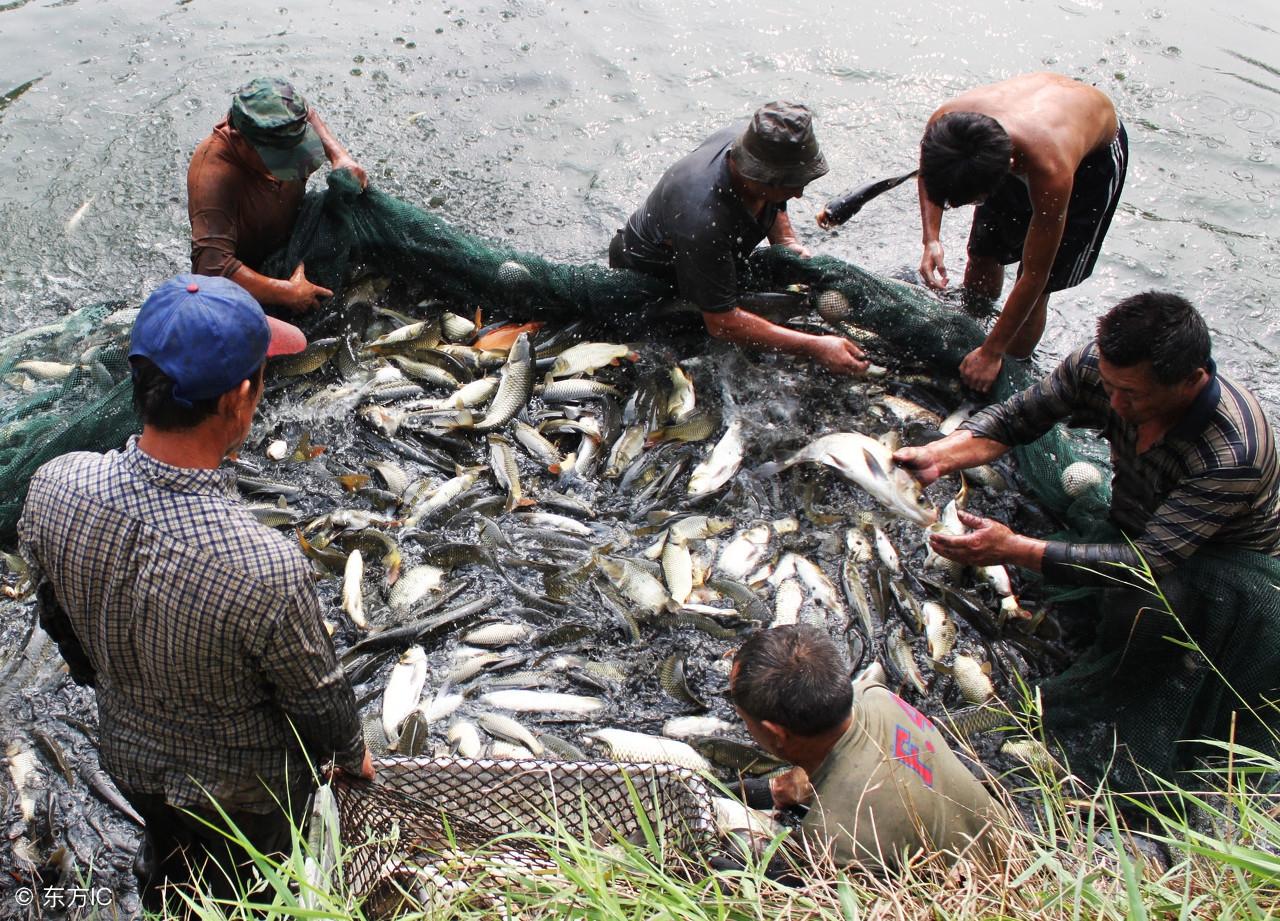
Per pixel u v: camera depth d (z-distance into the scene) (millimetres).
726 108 6660
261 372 2248
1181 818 2689
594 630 3955
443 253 5164
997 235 4852
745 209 4398
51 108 6508
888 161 6309
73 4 7547
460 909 2223
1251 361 5145
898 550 4297
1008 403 3988
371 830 2529
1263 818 2193
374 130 6402
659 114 6609
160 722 2416
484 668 3836
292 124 4289
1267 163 6293
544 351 5059
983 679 3799
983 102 4078
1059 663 3898
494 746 3590
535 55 7066
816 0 7578
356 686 3760
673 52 7105
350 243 5117
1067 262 4625
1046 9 7562
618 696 3779
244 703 2396
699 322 5082
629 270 5016
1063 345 5254
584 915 2045
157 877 2854
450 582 4102
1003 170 3721
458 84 6809
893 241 5816
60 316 5262
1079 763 3533
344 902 2205
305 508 4371
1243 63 7082
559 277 5059
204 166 4461
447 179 6098
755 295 4973
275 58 7000
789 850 2547
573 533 4301
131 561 2189
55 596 2406
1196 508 3221
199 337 2086
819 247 5777
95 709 3656
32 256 5555
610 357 4953
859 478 4328
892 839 2449
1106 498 4047
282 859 2791
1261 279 5574
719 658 3896
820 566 4215
